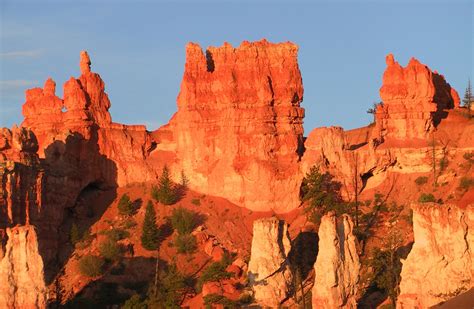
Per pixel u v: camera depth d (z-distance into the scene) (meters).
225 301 187.38
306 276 198.62
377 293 186.38
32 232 174.75
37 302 173.38
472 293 157.62
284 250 190.88
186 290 199.25
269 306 186.38
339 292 175.88
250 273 189.12
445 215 166.62
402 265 173.50
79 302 199.88
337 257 176.75
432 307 158.12
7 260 173.62
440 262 165.50
